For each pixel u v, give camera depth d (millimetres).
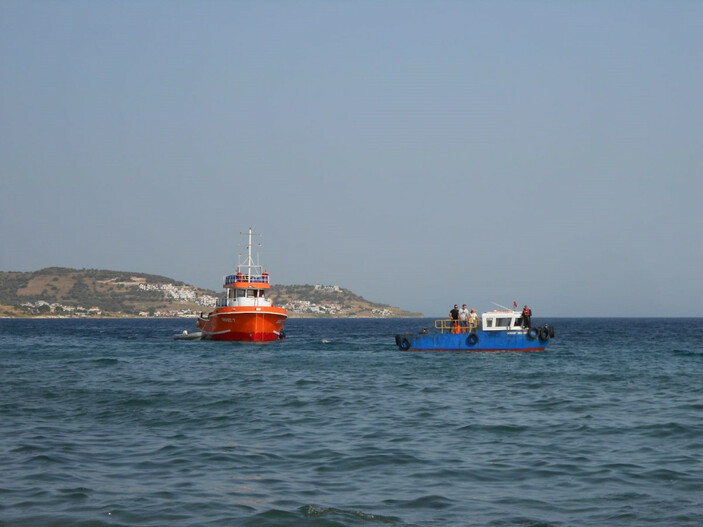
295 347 82812
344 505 16781
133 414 30141
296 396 36281
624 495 17719
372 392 38312
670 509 16500
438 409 32188
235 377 46562
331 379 45344
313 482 18969
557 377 46969
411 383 43062
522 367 54625
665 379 45781
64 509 16250
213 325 91938
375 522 15492
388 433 26125
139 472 19891
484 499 17391
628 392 38781
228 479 19188
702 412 31359
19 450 22547
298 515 15836
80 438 24750
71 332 156375
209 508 16391
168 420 28719
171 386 40750
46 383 42094
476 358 63438
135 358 65250
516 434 26047
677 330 175750
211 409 31656
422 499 17359
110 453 22344
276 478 19359
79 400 34281
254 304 88188
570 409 32312
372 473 19969
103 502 16812
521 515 16078
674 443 24359
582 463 21250
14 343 100000
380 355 67625
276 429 26797
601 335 133500
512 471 20250
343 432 26266
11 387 39750
